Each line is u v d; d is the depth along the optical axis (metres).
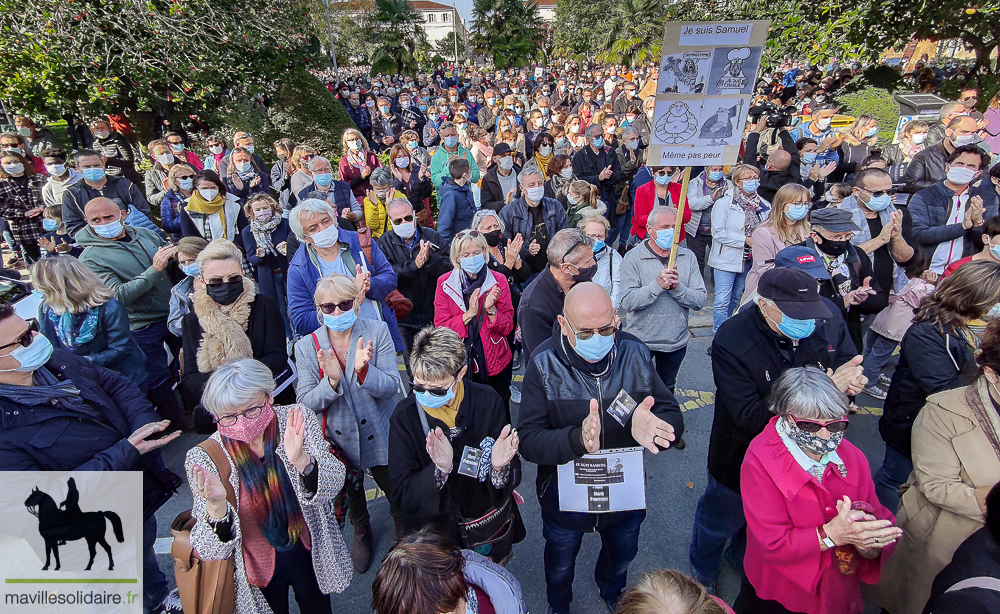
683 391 5.03
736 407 2.56
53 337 3.34
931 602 1.66
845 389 2.41
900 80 15.92
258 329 3.43
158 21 9.48
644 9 34.94
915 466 2.27
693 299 3.83
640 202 6.29
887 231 3.90
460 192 5.91
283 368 3.46
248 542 2.18
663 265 3.87
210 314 3.25
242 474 2.14
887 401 2.97
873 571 2.09
